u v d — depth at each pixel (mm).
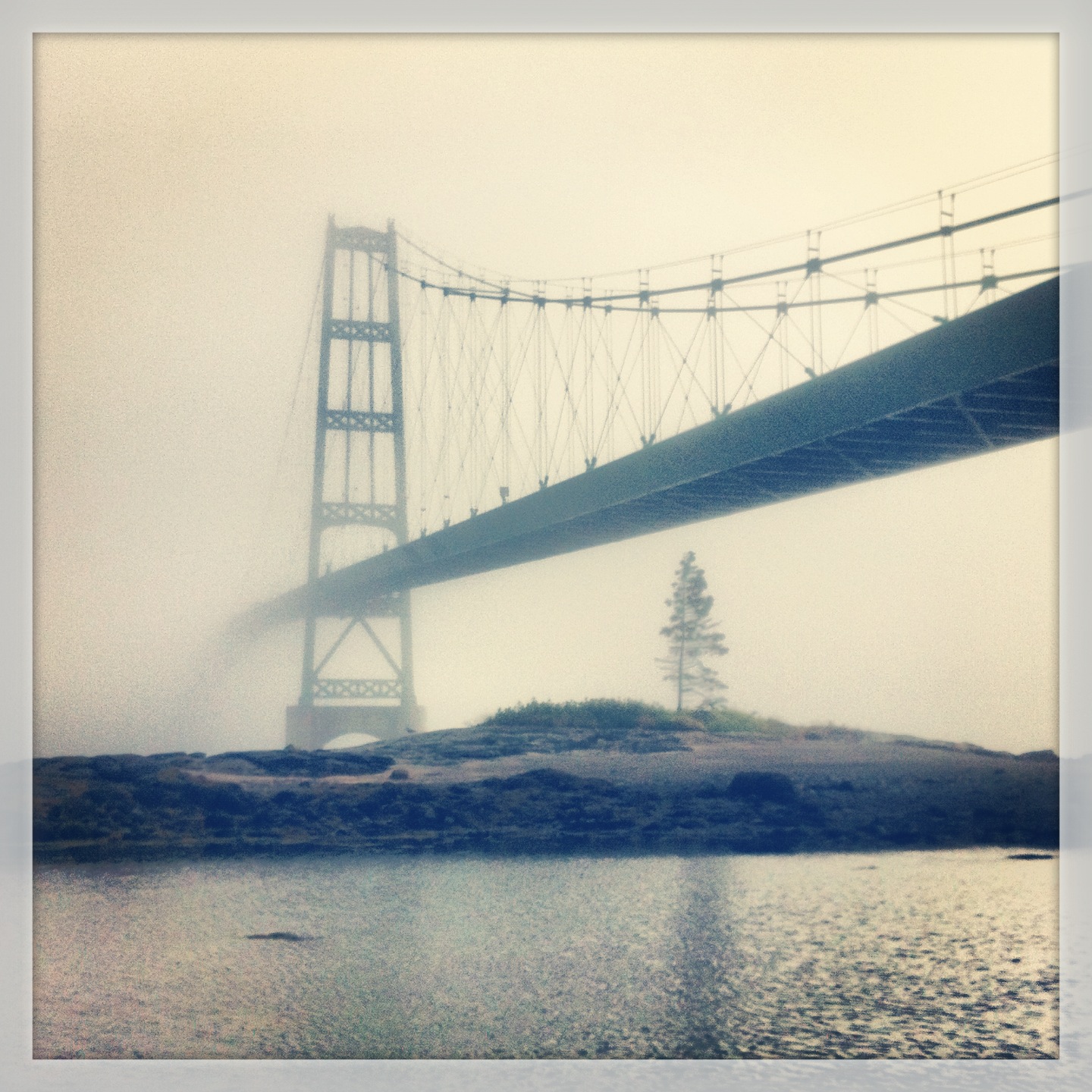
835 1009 9609
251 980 10562
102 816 17953
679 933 12047
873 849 17266
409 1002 9672
